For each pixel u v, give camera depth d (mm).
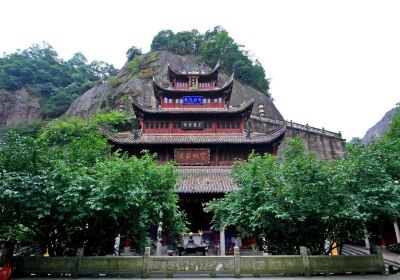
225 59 79688
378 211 12539
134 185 12203
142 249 13828
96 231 13820
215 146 29703
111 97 68875
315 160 14023
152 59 79125
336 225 13703
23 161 12578
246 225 13977
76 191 11742
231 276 12383
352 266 12688
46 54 110375
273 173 13828
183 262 12531
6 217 12219
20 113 76875
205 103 34719
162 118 32188
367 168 12594
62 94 82062
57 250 13875
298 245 14125
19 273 12258
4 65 90688
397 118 27984
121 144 28797
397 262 17203
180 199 24406
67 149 15516
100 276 12336
